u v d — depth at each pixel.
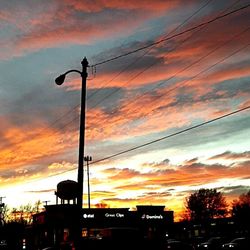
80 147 26.42
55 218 76.69
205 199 133.62
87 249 25.14
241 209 112.06
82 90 27.58
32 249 79.25
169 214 91.12
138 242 26.30
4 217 114.19
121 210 85.56
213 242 53.72
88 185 80.62
